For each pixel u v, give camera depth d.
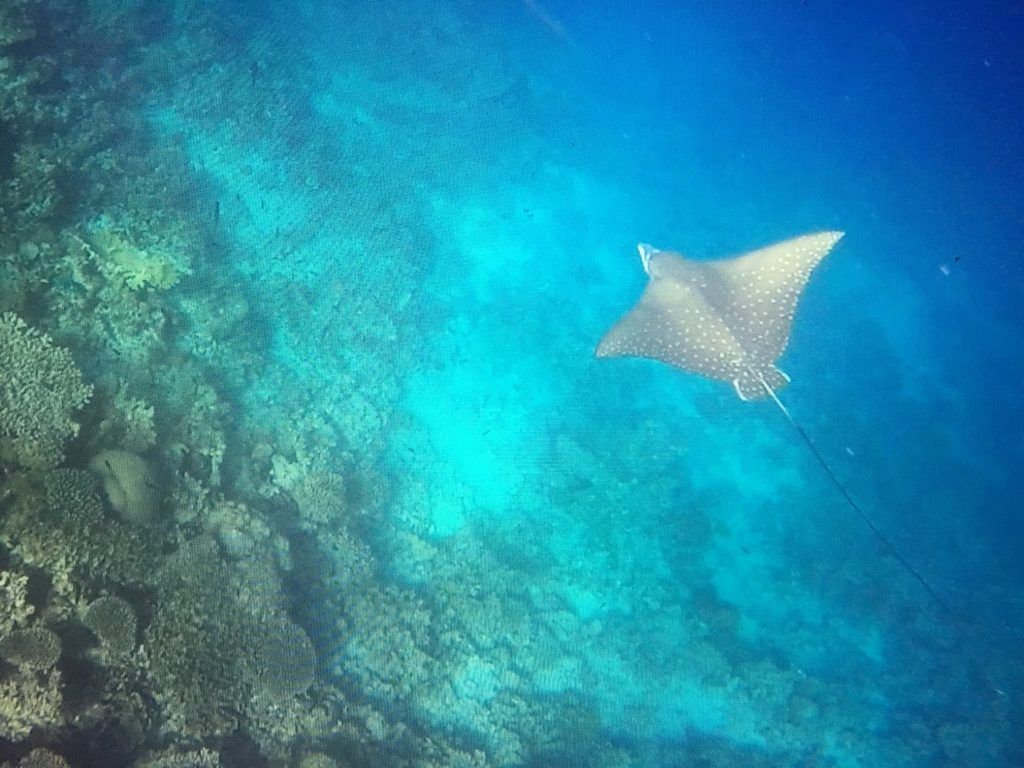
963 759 10.11
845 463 13.74
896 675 11.11
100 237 6.75
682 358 6.09
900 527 13.16
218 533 5.96
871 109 29.78
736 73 27.58
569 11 24.53
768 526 12.41
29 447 4.47
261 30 13.73
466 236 14.05
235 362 8.09
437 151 15.04
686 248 16.70
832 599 11.80
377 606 7.61
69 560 4.41
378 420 9.89
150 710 4.75
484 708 7.68
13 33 8.23
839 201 20.89
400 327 11.38
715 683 9.80
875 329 16.97
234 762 5.09
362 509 8.87
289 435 8.17
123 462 5.07
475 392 11.66
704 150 20.69
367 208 12.39
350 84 14.92
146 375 6.38
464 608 8.70
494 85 17.59
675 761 8.59
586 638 9.51
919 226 21.27
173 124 10.47
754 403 13.91
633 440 12.27
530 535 10.38
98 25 10.11
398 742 6.52
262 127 11.80
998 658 11.47
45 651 4.13
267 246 10.33
